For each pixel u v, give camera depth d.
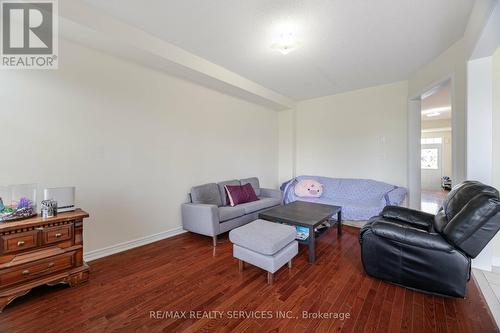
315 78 3.70
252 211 3.44
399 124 3.86
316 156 4.87
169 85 3.10
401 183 3.86
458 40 2.47
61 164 2.21
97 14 2.04
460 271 1.66
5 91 1.92
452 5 1.92
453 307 1.65
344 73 3.48
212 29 2.32
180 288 1.90
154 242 2.93
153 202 2.95
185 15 2.10
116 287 1.90
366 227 2.14
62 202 1.98
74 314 1.58
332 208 3.08
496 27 1.66
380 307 1.65
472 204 1.63
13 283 1.64
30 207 1.84
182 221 3.21
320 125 4.80
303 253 2.61
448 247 1.68
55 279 1.81
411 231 1.83
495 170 2.20
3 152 1.91
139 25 2.26
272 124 5.13
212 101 3.73
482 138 2.19
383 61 3.05
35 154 2.06
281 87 4.17
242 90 3.74
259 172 4.79
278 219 2.63
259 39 2.51
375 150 4.11
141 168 2.82
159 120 3.00
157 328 1.45
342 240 3.01
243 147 4.37
